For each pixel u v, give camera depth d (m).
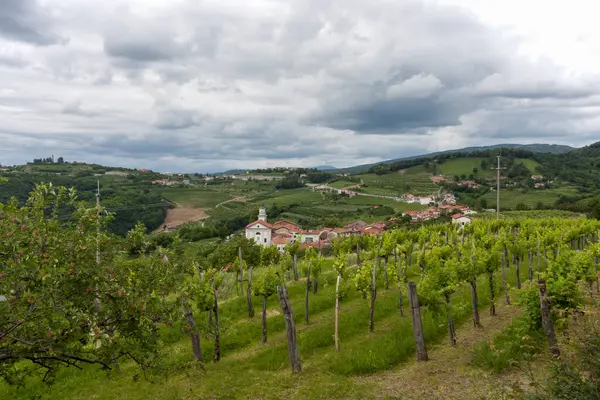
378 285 25.25
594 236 36.75
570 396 7.02
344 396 11.54
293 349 13.88
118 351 7.23
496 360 12.14
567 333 11.01
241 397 11.98
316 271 24.25
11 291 5.96
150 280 8.52
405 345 14.87
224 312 21.41
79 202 7.43
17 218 6.46
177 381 13.51
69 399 12.67
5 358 6.23
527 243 25.69
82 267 6.69
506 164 189.38
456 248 24.86
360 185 188.50
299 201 153.88
